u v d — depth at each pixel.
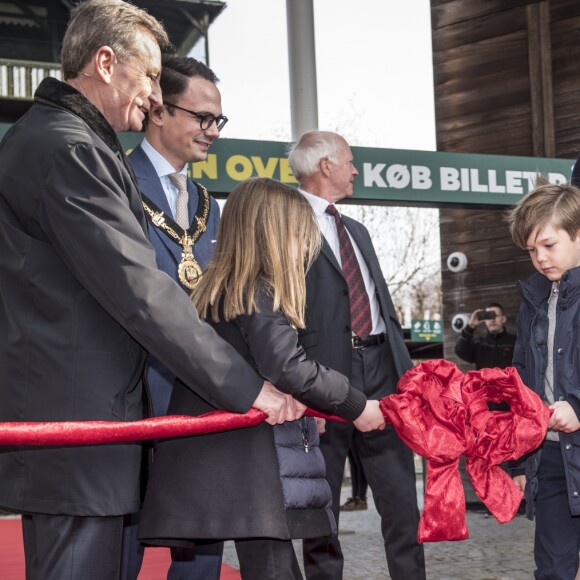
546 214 2.70
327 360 3.26
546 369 2.78
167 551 5.07
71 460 1.80
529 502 2.79
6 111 11.86
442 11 8.67
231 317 2.08
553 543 2.74
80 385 1.81
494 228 8.29
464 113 8.52
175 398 2.15
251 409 1.94
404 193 5.91
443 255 8.60
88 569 1.83
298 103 6.00
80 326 1.83
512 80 8.27
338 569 3.37
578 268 2.69
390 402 2.26
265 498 1.98
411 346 17.36
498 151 8.31
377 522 7.16
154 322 1.79
